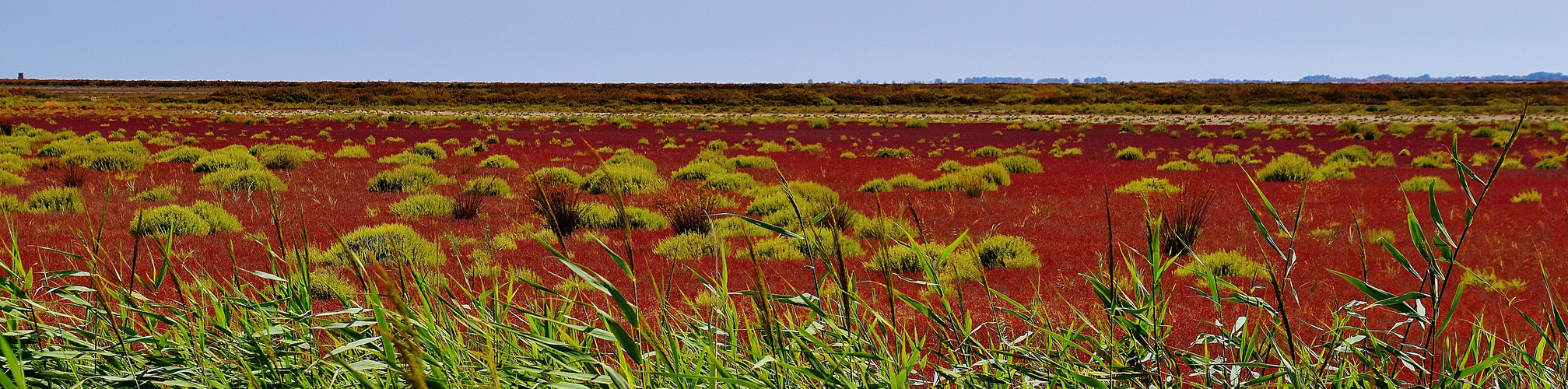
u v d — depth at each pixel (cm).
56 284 284
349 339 195
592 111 6925
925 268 210
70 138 2606
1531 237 855
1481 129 3050
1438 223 195
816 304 199
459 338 195
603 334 160
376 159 2078
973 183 1302
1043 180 1586
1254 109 6194
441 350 181
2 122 2986
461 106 7325
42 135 2772
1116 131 3709
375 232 754
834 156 2375
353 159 2034
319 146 2659
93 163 1639
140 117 4716
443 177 1520
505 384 180
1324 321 474
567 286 553
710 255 751
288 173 1625
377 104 7419
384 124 4116
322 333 239
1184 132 3556
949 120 5219
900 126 4406
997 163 1759
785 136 3475
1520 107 5662
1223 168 1897
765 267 700
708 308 480
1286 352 250
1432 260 195
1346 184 1435
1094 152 2500
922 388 219
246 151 2002
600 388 174
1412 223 197
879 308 521
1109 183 1514
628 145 2831
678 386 167
